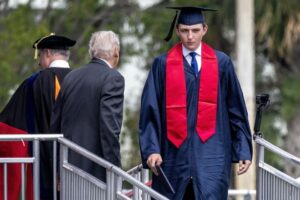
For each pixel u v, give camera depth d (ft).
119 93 52.16
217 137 50.75
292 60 162.20
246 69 130.93
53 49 57.31
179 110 50.57
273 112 163.84
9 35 135.23
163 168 50.75
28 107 57.00
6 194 51.37
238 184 126.52
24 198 51.47
